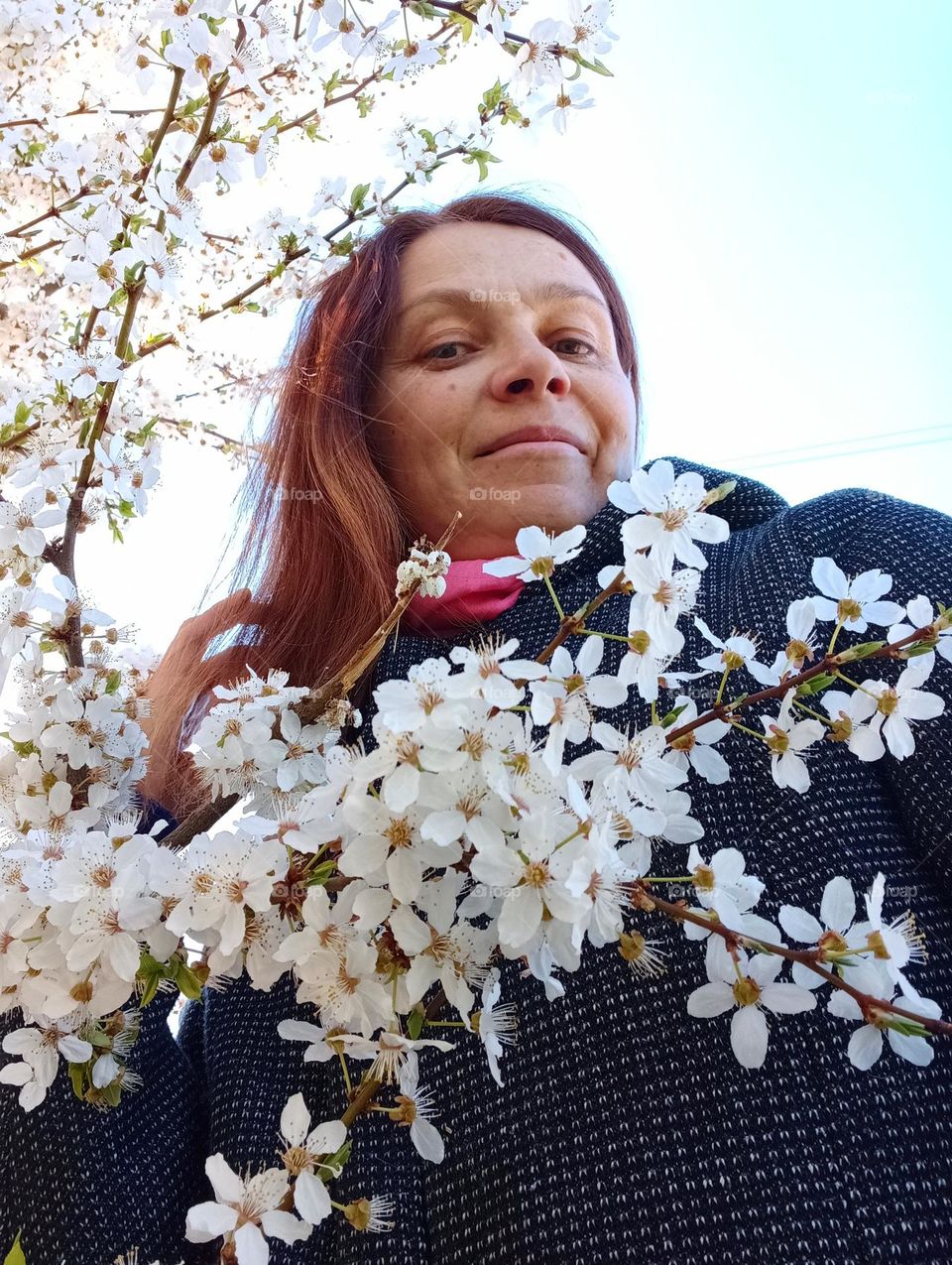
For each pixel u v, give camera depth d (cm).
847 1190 51
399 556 85
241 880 43
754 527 83
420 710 38
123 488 68
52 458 64
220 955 44
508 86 87
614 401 89
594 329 92
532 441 85
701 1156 53
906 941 46
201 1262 66
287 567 90
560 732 40
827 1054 54
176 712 85
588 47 81
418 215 100
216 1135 67
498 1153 58
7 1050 48
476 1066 61
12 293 92
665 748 47
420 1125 42
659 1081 56
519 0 81
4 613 61
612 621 76
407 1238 59
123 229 72
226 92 84
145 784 82
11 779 63
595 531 81
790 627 49
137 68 75
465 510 86
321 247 90
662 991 58
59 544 67
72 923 43
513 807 37
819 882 59
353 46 85
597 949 61
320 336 98
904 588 66
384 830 39
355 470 87
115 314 78
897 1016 40
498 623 81
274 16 77
